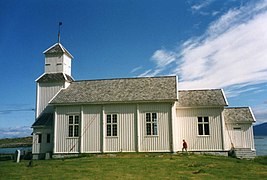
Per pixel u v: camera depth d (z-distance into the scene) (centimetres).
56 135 3122
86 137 3052
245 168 2073
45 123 3316
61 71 3716
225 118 3272
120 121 3020
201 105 3081
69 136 3095
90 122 3073
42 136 3288
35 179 1661
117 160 2442
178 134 3105
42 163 2514
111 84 3434
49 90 3609
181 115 3141
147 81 3384
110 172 1855
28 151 3662
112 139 3002
